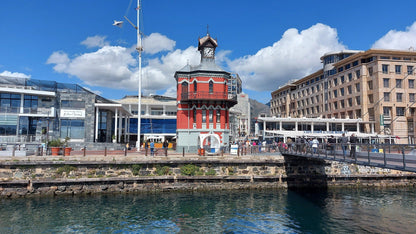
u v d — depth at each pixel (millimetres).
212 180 26922
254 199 24219
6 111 36344
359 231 17297
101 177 24922
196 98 35875
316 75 83062
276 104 109812
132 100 68125
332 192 27828
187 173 26500
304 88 89000
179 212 20328
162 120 65688
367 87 62125
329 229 17562
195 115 37219
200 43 39531
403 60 59844
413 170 13461
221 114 37469
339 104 70625
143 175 25859
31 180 23656
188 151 36500
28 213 19594
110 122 47906
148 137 56250
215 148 31844
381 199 25391
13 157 24203
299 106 92500
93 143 36875
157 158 26297
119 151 34312
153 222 18250
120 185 25000
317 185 29641
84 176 24797
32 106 37750
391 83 59000
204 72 37094
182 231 16844
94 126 41938
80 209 20641
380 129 57531
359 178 30859
